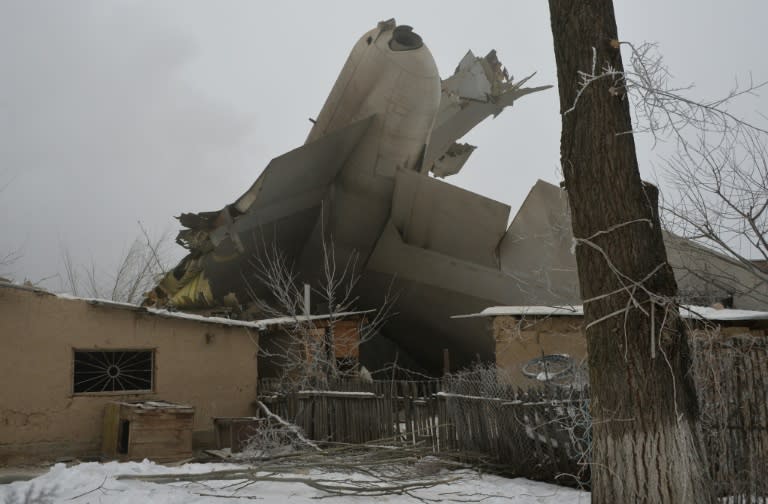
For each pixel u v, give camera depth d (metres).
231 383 15.10
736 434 7.01
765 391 6.92
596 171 5.98
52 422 12.40
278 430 12.22
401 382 11.33
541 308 14.67
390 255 24.78
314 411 12.99
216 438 13.78
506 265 22.52
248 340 15.62
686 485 5.53
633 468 5.65
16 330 12.24
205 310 26.98
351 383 12.73
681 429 5.63
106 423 12.74
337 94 23.50
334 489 7.67
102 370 13.55
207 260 25.53
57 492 7.28
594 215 5.97
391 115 22.58
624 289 5.75
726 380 7.13
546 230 21.58
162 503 6.92
